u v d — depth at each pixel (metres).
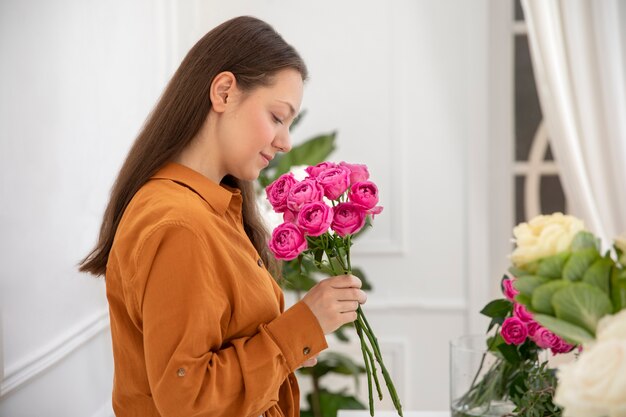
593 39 2.90
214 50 1.33
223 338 1.25
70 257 2.18
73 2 2.21
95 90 2.39
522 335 1.33
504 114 3.39
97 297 2.45
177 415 1.14
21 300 1.83
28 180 1.88
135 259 1.17
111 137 2.56
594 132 2.92
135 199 1.29
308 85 3.42
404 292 3.43
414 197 3.42
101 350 2.50
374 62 3.40
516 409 1.37
